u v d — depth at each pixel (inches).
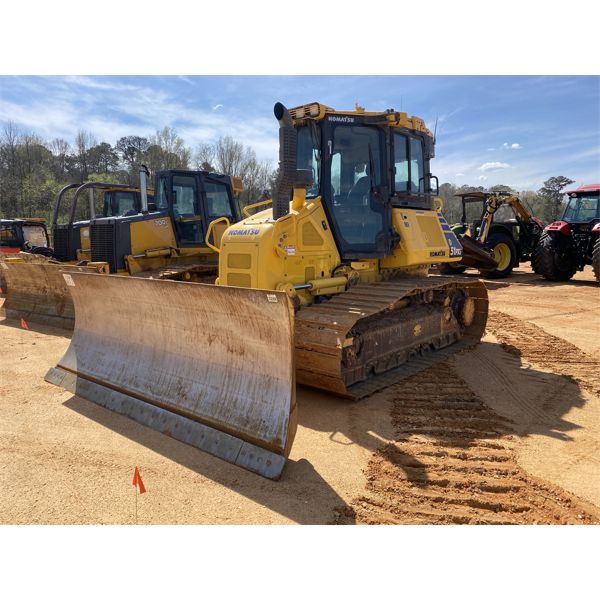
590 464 148.0
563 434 168.6
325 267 219.9
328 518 121.5
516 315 374.6
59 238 452.4
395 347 231.9
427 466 146.7
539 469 145.1
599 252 498.3
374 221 232.2
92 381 206.8
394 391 209.5
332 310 195.0
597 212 550.6
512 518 122.0
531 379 225.1
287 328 142.7
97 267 333.4
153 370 187.2
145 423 175.5
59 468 146.6
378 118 222.4
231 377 162.1
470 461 150.1
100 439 165.5
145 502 128.6
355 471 144.0
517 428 173.6
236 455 148.3
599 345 285.9
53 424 177.8
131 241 350.9
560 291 491.2
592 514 122.8
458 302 288.7
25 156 1729.8
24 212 1403.8
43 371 242.2
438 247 263.0
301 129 225.5
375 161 229.5
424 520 121.0
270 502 128.1
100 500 129.7
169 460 150.8
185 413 167.9
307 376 197.2
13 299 390.0
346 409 190.7
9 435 169.0
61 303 355.9
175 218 371.6
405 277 266.4
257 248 196.9
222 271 213.8
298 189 208.5
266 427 145.9
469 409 190.9
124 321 202.7
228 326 160.7
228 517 122.0
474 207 904.3
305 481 138.3
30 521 120.7
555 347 279.7
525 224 623.5
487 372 235.0
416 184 258.5
